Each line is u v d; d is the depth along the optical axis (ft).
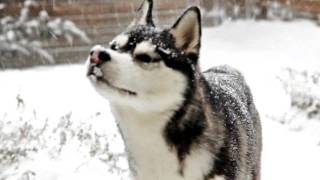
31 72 15.15
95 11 18.54
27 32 17.57
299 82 11.56
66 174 8.48
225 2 20.20
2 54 17.11
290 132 10.35
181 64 6.33
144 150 6.44
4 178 8.28
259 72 13.98
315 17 19.58
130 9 18.66
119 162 8.83
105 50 6.10
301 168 9.20
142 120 6.29
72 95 12.25
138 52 6.20
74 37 18.01
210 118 6.57
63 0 18.26
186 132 6.39
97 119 10.34
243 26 19.19
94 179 8.43
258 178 8.01
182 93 6.31
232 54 16.07
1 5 17.79
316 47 16.69
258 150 7.97
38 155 8.77
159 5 18.88
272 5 20.29
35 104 11.39
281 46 16.96
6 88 12.94
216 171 6.55
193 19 6.45
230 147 6.71
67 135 9.27
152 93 6.18
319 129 10.33
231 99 7.27
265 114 11.05
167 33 6.42
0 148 8.63
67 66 16.10
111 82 6.06
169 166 6.45
